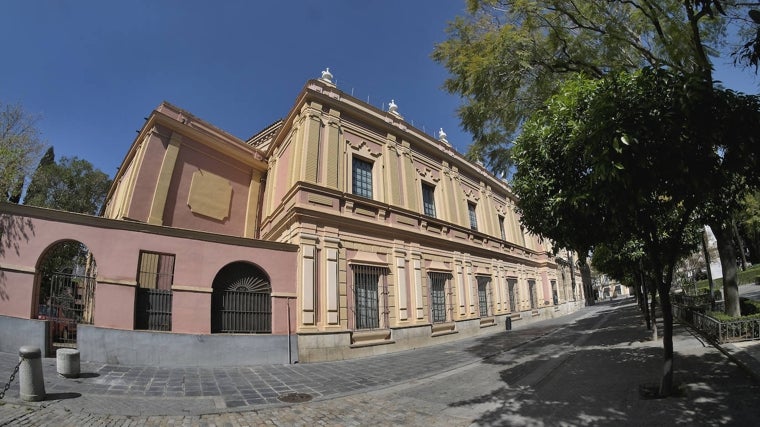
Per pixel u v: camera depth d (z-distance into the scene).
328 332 12.00
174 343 9.80
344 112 15.32
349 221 13.63
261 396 7.47
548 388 7.16
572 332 17.58
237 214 16.67
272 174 16.98
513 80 10.35
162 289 10.27
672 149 4.79
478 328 18.98
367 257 14.10
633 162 4.93
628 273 16.80
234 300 11.12
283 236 13.76
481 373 9.40
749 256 44.84
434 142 19.92
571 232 6.68
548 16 9.63
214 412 6.36
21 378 6.16
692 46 7.69
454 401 6.90
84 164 27.12
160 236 10.24
